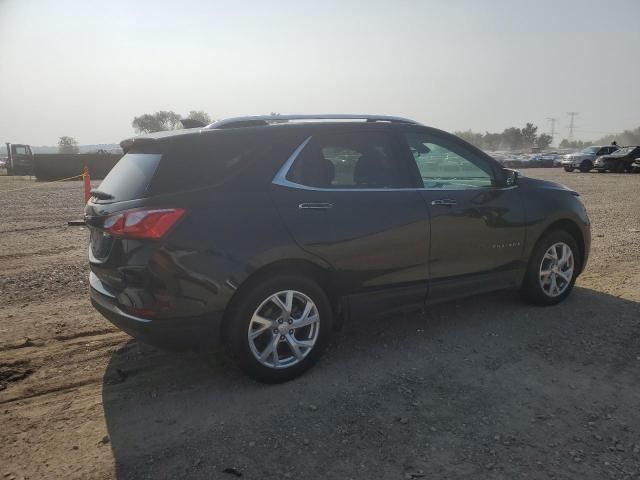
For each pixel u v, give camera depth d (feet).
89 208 11.64
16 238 30.04
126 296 10.57
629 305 16.53
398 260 12.76
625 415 10.13
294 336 11.78
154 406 10.78
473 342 13.82
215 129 11.46
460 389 11.28
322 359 12.92
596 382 11.50
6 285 19.57
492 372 12.06
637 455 8.86
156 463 8.87
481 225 14.21
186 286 10.27
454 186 14.21
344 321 12.59
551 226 16.16
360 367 12.45
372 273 12.43
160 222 10.11
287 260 11.37
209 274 10.39
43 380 11.96
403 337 14.26
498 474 8.41
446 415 10.23
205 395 11.21
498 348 13.41
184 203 10.36
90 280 12.32
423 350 13.38
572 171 109.91
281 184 11.45
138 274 10.26
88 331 14.87
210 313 10.59
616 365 12.32
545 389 11.22
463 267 14.10
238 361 11.14
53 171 96.68
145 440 9.56
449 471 8.50
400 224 12.66
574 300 17.10
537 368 12.23
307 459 8.89
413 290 13.23
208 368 12.49
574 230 16.79
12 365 12.68
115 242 10.62
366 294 12.52
